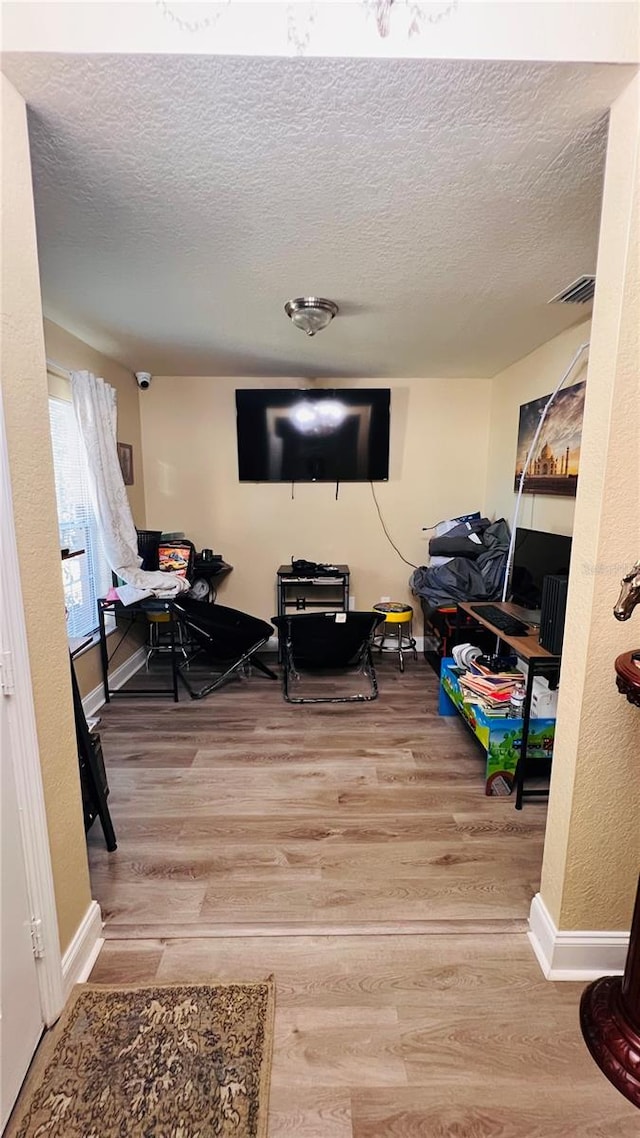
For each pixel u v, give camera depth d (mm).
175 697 3166
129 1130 1031
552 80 1060
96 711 3055
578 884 1359
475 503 4145
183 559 3637
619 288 1130
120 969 1388
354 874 1741
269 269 2002
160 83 1066
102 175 1393
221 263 1947
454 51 1014
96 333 2842
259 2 997
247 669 3779
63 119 1166
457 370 3717
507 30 1013
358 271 2014
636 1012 1161
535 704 2182
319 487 4125
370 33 1010
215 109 1137
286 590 4234
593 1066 1160
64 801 1321
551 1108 1080
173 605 3115
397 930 1515
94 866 1786
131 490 3809
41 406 1205
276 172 1380
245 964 1402
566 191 1476
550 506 2926
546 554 2559
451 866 1777
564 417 2697
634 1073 1112
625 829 1336
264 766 2436
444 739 2697
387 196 1501
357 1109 1073
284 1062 1158
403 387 3990
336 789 2246
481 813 2078
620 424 1172
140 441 3975
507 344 3023
